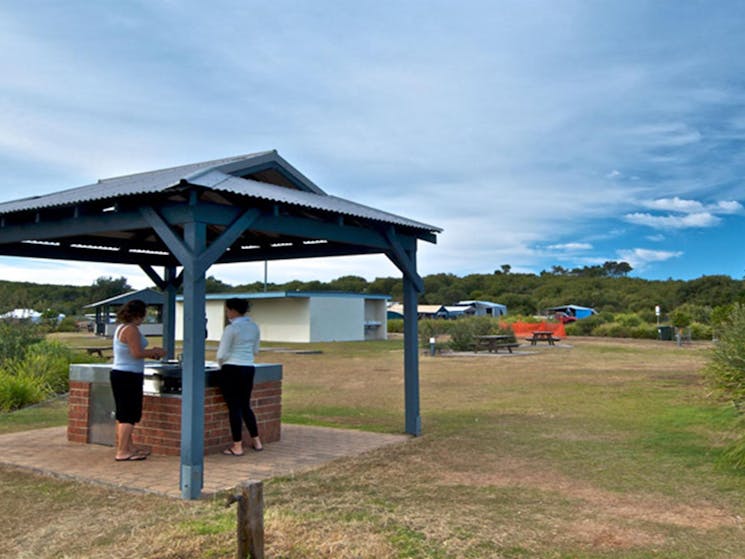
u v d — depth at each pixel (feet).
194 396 16.52
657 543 13.08
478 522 14.29
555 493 16.81
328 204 20.77
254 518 10.87
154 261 29.12
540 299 239.50
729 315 33.35
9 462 20.07
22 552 12.79
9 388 33.76
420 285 25.98
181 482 16.47
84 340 106.52
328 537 12.92
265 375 23.36
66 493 16.90
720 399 31.68
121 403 20.03
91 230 18.95
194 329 16.58
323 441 23.86
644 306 190.90
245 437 22.50
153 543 12.71
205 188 16.07
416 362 25.54
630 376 49.14
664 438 24.03
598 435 25.03
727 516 14.84
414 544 12.73
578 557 12.28
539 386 43.32
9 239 21.49
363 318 122.83
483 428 26.91
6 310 48.57
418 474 18.85
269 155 22.26
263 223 18.93
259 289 204.33
